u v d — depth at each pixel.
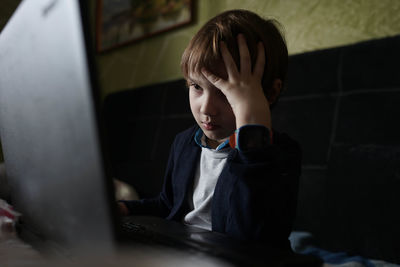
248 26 0.66
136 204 0.86
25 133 0.39
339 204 1.12
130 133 1.96
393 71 1.10
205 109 0.63
